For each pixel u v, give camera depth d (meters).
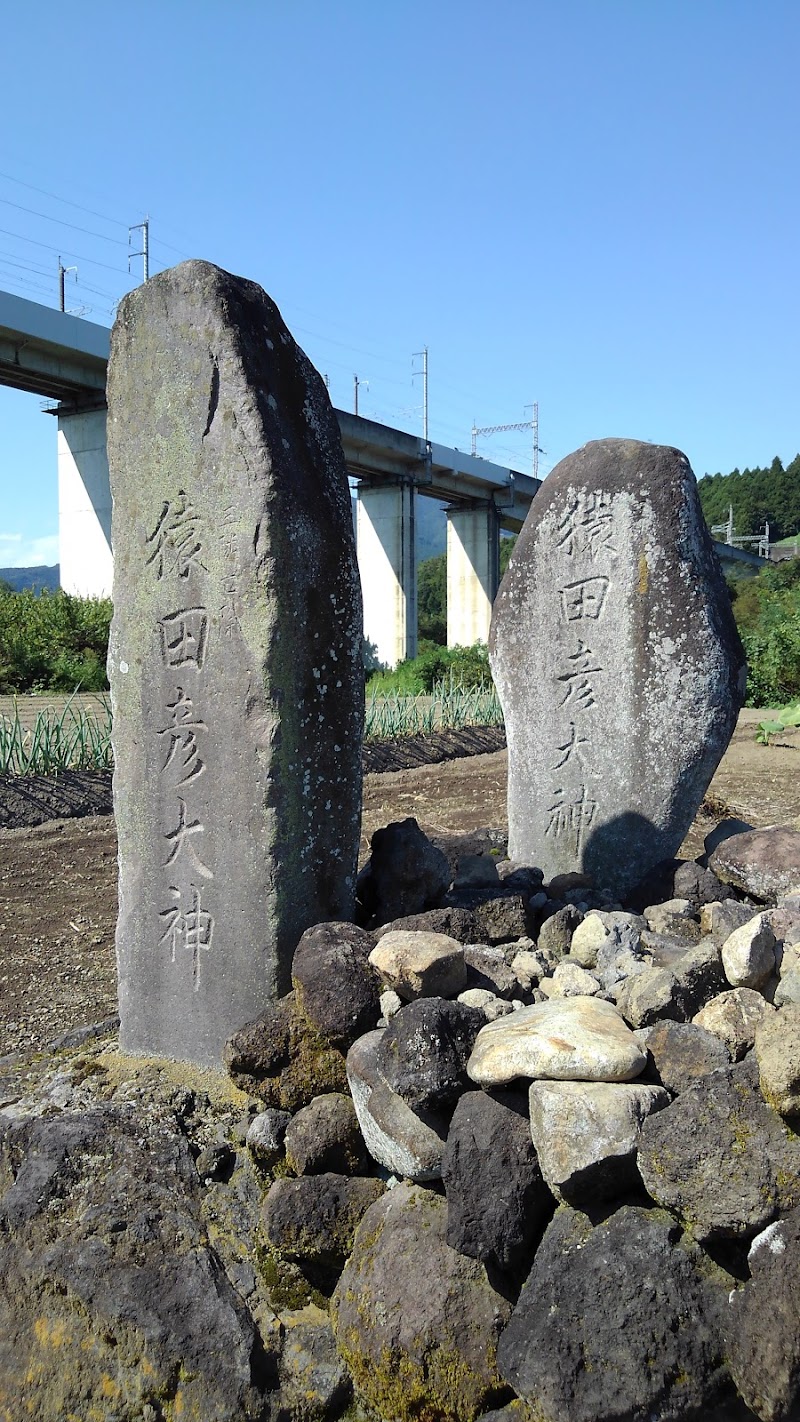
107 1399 2.54
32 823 8.72
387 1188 2.80
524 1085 2.49
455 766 11.95
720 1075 2.29
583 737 4.93
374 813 9.05
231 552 3.24
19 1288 2.79
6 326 18.38
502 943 3.64
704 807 7.89
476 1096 2.52
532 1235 2.39
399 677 24.88
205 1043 3.51
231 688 3.29
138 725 3.59
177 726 3.47
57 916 6.25
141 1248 2.70
